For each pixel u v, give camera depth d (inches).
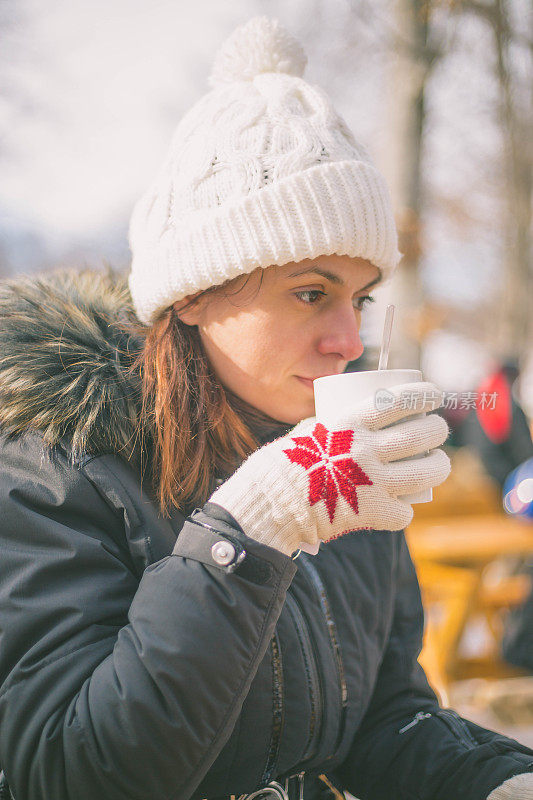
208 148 46.4
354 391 40.9
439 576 138.7
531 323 390.6
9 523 40.0
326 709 45.3
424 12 209.2
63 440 41.9
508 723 130.6
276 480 38.6
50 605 38.1
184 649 34.9
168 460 42.7
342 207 44.4
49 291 51.4
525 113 266.2
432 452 42.1
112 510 41.9
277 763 43.9
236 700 36.3
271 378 46.1
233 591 36.3
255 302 45.3
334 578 48.2
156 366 45.3
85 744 35.0
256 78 50.4
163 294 47.4
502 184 330.0
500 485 162.2
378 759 50.8
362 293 49.6
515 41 235.3
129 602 40.0
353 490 38.4
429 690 55.6
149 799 35.6
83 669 37.1
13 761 37.1
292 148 45.5
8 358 44.6
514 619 130.3
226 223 44.4
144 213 50.8
